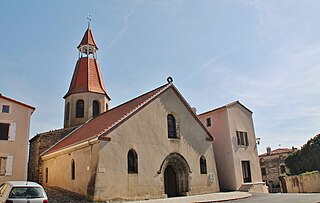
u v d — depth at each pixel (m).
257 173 28.77
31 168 30.69
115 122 20.34
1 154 21.83
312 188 27.55
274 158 46.22
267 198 19.38
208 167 24.84
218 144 28.78
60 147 24.86
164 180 22.61
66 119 32.31
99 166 18.56
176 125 24.03
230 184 26.97
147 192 20.34
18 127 22.88
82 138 22.25
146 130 21.75
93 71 33.66
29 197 11.82
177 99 24.77
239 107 29.86
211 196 20.97
